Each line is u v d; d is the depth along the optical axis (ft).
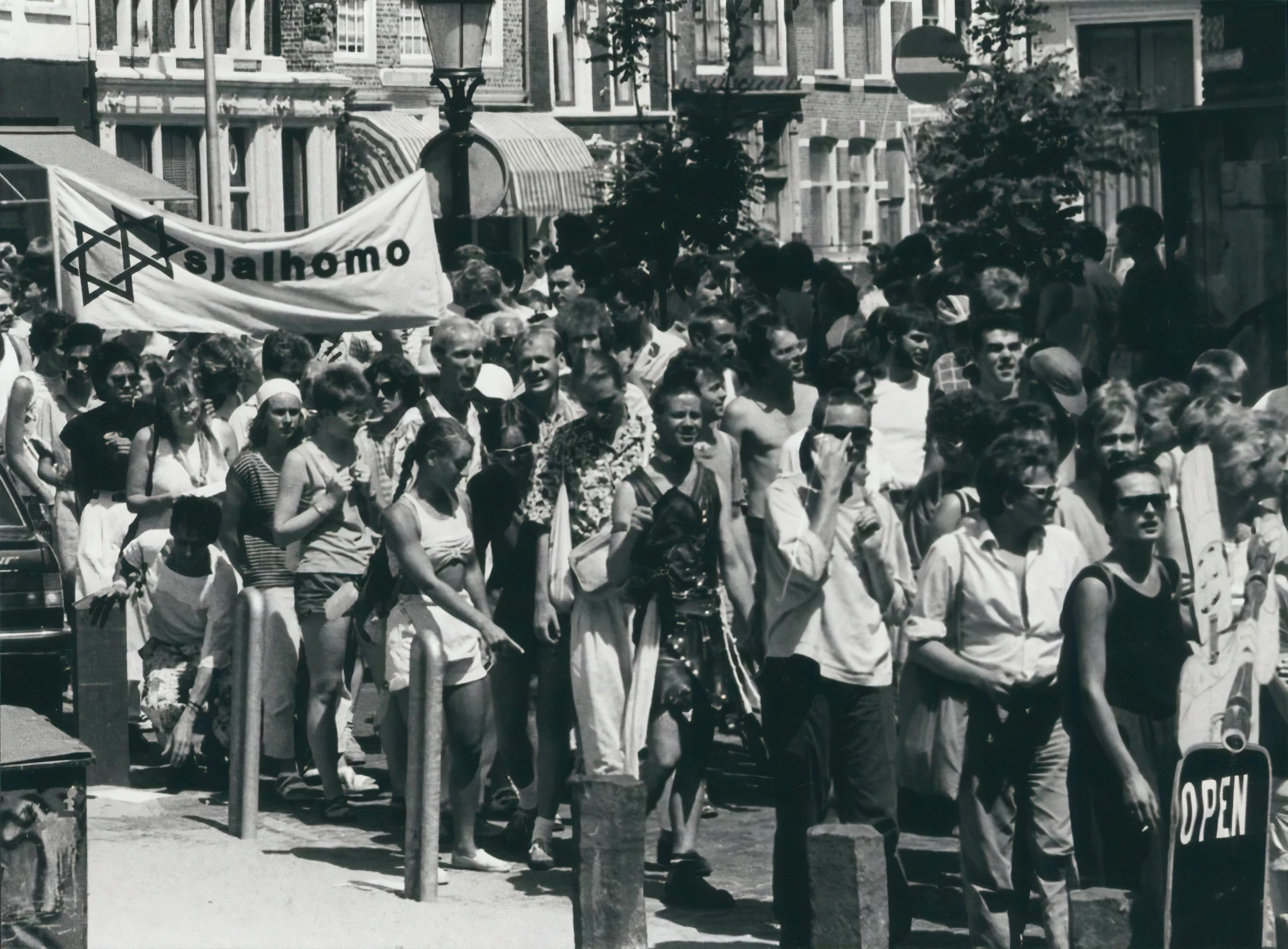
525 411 32.09
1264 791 24.66
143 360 41.50
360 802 34.47
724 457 31.53
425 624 30.09
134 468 37.01
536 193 113.80
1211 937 24.45
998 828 25.93
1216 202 32.42
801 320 42.34
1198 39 34.35
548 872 30.40
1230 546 25.61
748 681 28.96
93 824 32.68
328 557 33.24
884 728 26.21
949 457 28.96
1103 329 34.76
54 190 42.78
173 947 26.14
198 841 31.60
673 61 116.78
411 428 34.83
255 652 31.86
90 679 35.50
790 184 119.34
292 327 44.24
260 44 106.63
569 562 29.99
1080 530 28.60
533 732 31.86
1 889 23.34
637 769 28.55
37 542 35.63
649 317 43.24
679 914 28.43
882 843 23.73
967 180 40.78
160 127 101.19
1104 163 37.55
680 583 28.68
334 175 111.45
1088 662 24.95
